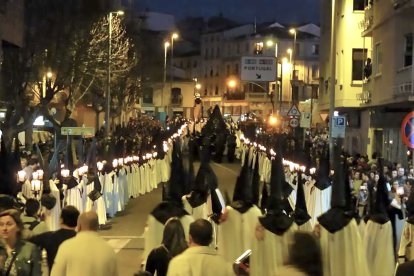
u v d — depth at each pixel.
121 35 46.50
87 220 6.87
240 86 105.25
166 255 7.63
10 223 6.50
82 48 30.16
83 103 54.72
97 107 52.69
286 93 93.88
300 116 31.80
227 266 6.50
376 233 10.82
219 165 43.19
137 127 53.31
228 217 10.51
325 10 42.81
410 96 23.44
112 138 25.75
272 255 9.25
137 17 73.38
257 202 10.83
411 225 10.70
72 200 16.09
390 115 28.97
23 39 26.78
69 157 16.98
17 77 27.34
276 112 65.31
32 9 27.84
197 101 91.81
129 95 63.19
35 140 40.34
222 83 113.75
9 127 26.91
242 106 104.44
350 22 35.16
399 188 12.96
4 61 27.25
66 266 6.70
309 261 4.75
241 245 10.46
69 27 29.48
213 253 6.50
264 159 29.20
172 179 10.10
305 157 20.64
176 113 105.31
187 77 123.62
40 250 6.83
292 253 4.81
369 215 11.13
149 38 77.75
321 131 42.94
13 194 10.31
